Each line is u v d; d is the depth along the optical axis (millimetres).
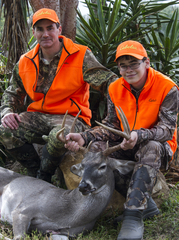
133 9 6258
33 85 4164
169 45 5848
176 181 4707
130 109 3482
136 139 3053
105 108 5707
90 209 3070
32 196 3357
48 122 4168
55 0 5047
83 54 4070
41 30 3973
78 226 3113
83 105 4328
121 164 3207
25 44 5445
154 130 3156
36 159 4336
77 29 6363
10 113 4125
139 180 2957
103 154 3117
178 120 5477
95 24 5738
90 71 4027
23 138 4137
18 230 3053
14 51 5398
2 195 3699
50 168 3977
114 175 3436
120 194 3588
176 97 3289
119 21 5602
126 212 2877
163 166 3328
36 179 3703
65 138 3199
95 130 3574
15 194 3490
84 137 3455
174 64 5926
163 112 3258
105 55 5328
